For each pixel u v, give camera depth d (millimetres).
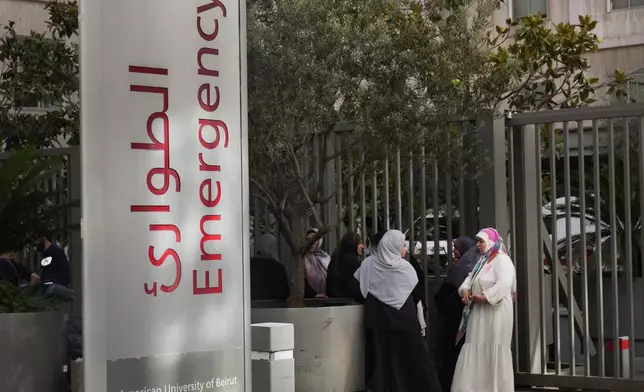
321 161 10602
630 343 10305
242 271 5352
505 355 9617
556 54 13734
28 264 12258
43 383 6938
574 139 13914
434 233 11305
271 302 10164
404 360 9391
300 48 8914
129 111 4871
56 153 12023
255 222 12625
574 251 13648
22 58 14578
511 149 11133
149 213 4918
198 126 5172
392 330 9352
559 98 17812
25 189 8359
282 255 12438
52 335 7020
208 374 5148
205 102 5207
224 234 5270
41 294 8008
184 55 5117
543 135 13625
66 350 7219
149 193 4922
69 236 11672
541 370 10930
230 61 5344
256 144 9141
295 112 9023
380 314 9375
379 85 9516
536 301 11062
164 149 5004
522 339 10992
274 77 8945
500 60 11227
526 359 10945
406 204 11773
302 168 10461
